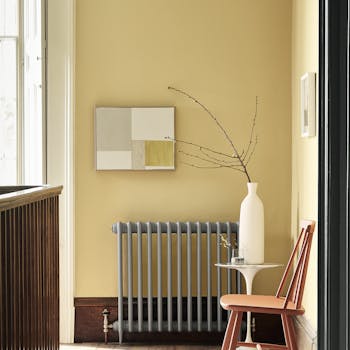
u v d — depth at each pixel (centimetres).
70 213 664
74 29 667
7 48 662
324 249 468
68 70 665
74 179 666
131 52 669
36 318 434
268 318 662
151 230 649
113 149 664
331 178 458
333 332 462
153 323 651
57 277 505
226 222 650
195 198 669
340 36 454
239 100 669
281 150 667
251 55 668
